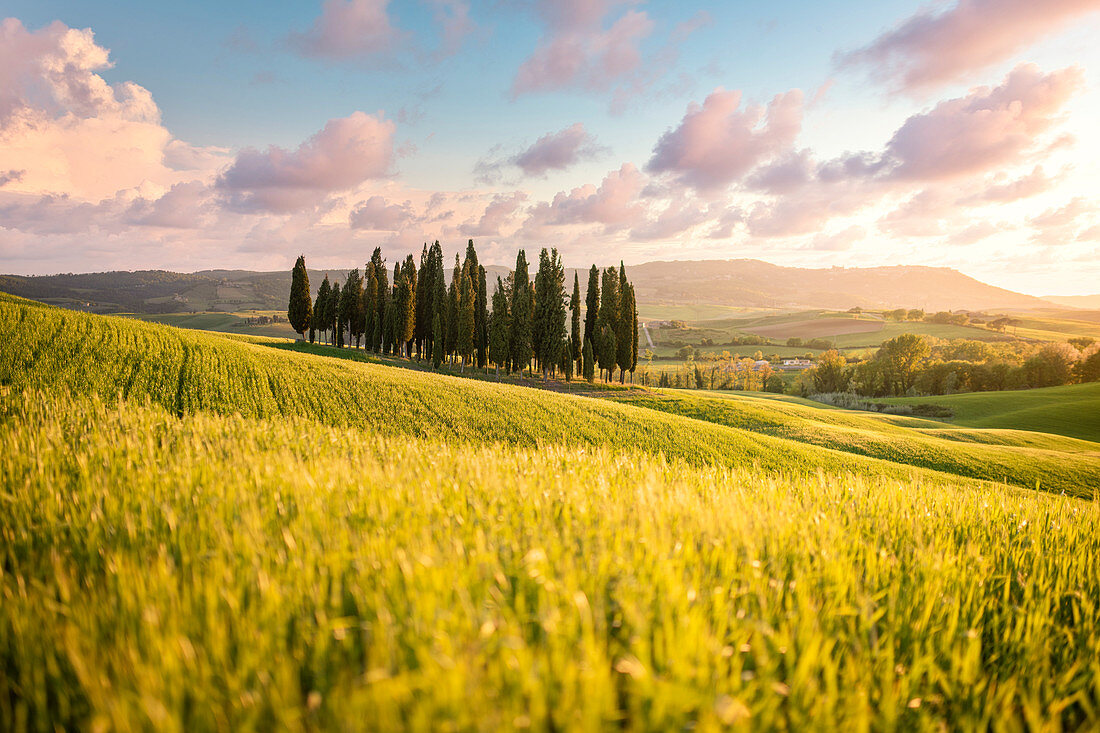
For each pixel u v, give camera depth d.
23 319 33.00
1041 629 2.82
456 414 32.19
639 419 37.69
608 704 1.69
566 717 1.61
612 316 87.75
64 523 3.30
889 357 120.12
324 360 42.84
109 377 27.14
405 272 93.06
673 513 4.02
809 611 2.50
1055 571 3.79
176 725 1.60
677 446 32.38
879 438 47.19
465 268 90.56
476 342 89.44
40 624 2.19
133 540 2.98
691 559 3.04
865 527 4.45
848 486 6.10
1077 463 39.91
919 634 2.62
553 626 1.96
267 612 2.17
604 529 3.46
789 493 5.59
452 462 6.14
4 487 4.10
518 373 87.00
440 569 2.45
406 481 4.71
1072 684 2.40
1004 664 2.60
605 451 7.41
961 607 2.99
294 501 3.87
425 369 78.44
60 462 4.77
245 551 2.75
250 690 1.82
